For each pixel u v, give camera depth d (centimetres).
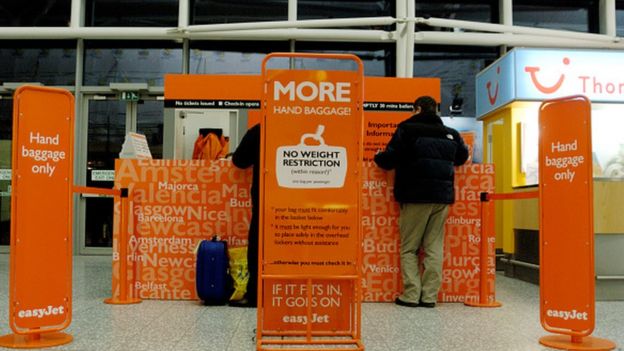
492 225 448
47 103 312
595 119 636
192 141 623
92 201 802
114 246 441
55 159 314
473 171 451
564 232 317
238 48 825
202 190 448
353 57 294
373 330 348
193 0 834
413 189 420
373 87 590
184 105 620
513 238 626
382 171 451
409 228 430
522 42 803
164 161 448
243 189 448
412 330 349
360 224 294
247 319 372
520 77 605
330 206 294
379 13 848
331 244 294
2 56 825
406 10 773
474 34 802
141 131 816
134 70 822
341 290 317
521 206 599
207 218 448
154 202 448
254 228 410
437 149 420
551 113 325
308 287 297
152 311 398
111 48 824
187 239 447
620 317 402
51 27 806
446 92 825
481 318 388
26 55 823
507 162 648
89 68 823
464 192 451
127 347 301
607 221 479
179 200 448
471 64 827
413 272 432
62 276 317
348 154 294
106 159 811
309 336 298
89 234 800
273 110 293
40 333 312
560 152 320
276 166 293
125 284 432
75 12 807
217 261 414
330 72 294
